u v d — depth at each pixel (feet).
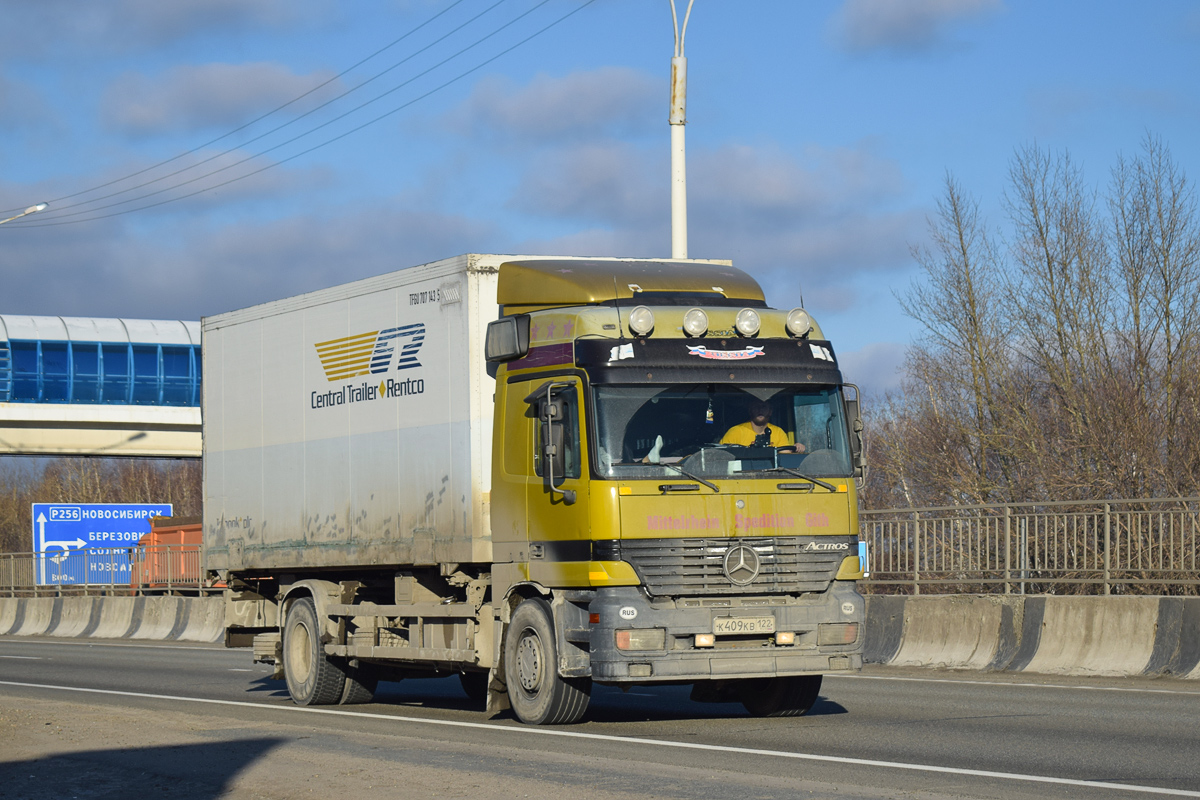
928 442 116.88
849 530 42.04
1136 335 104.12
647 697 53.72
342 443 51.70
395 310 49.16
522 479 42.78
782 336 42.73
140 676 73.46
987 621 62.49
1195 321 102.58
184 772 34.65
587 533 39.81
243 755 37.01
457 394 45.65
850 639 41.39
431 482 46.78
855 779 31.27
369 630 50.90
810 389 42.52
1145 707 45.14
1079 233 110.11
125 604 126.72
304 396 54.08
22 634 137.69
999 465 113.29
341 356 52.03
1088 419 101.76
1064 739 37.73
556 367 41.73
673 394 40.91
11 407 174.40
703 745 37.42
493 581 44.16
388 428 49.16
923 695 51.29
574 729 41.68
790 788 30.01
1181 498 57.67
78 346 179.93
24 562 151.23
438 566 48.19
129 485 329.11
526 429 42.70
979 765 33.24
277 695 60.18
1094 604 58.23
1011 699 48.75
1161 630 55.62
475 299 45.39
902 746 36.83
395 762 34.78
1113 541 60.70
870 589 73.15
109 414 179.22
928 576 69.15
